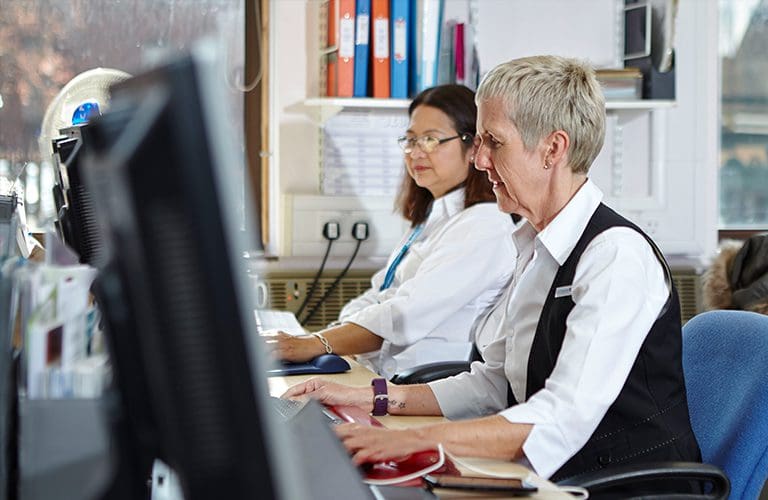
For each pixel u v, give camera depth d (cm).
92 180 71
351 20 331
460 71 333
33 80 337
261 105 362
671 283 163
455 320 262
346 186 355
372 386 178
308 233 349
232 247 66
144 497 80
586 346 148
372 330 250
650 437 159
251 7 360
